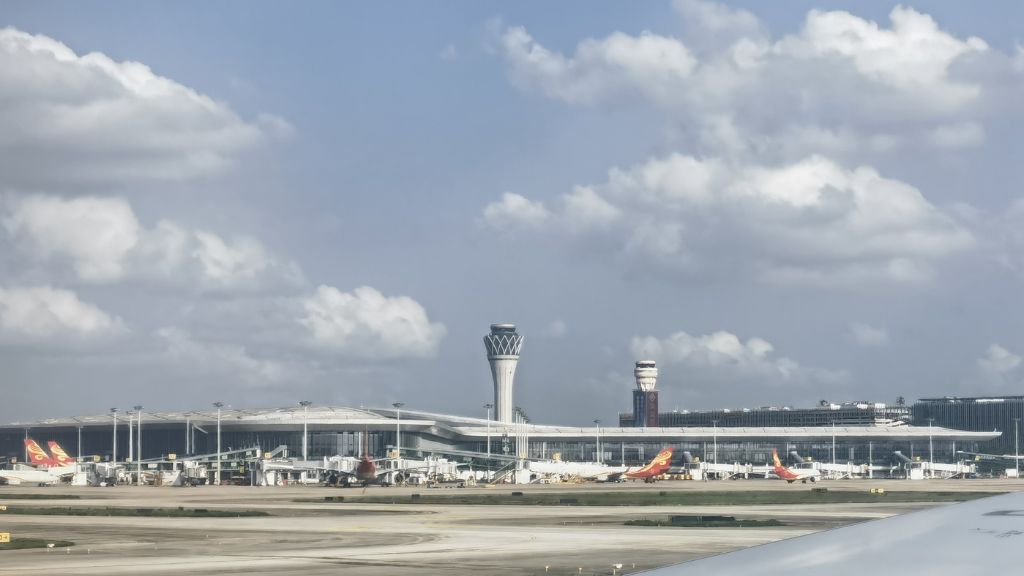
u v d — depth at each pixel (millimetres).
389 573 53031
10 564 58156
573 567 55688
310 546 70375
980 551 9773
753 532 81500
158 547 70000
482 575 52125
